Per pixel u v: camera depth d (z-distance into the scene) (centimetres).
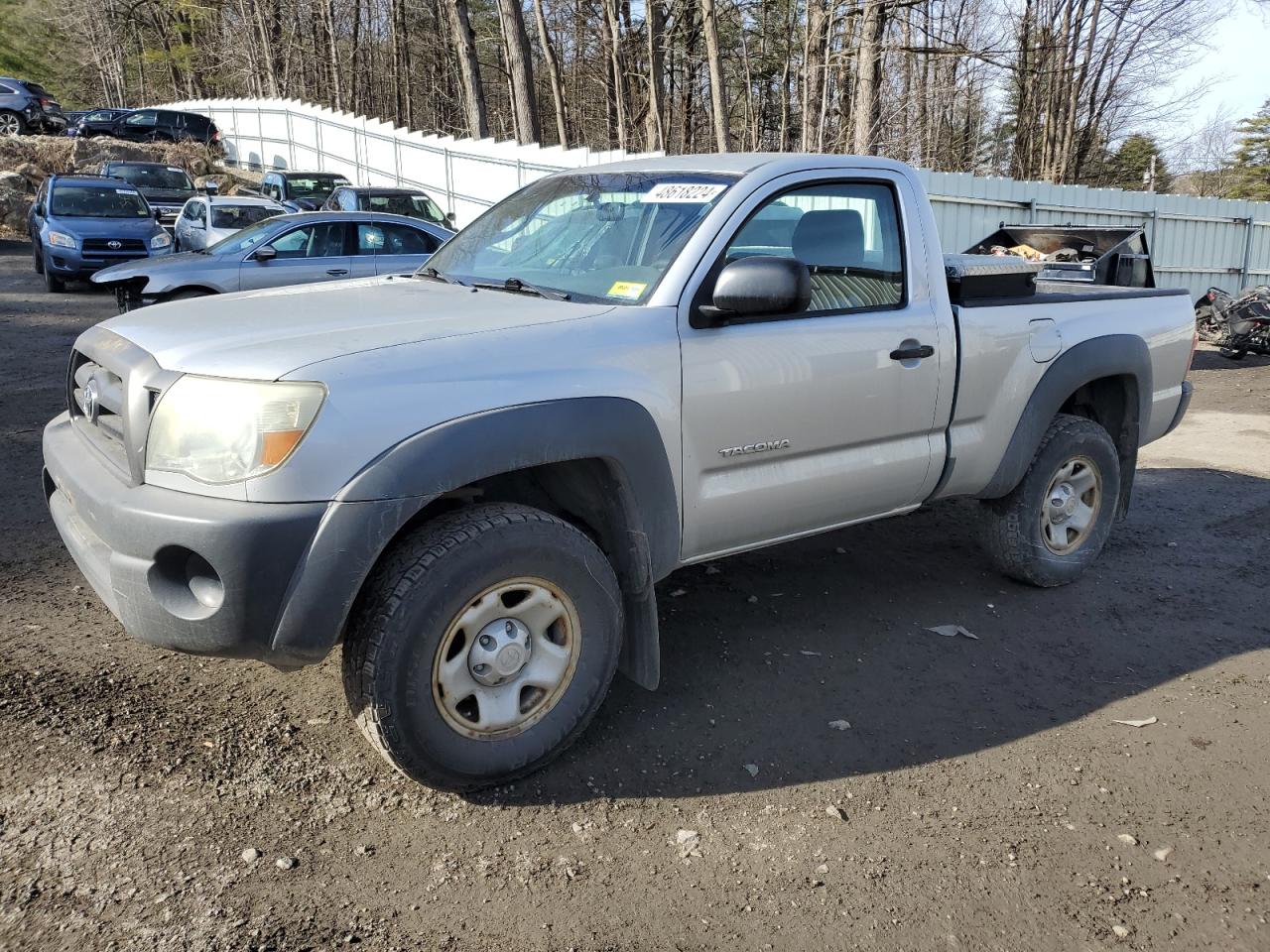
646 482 318
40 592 443
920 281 398
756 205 352
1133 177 3534
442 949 240
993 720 362
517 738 303
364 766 316
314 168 3084
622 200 381
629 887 266
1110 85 2984
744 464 352
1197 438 862
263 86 4538
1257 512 631
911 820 299
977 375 416
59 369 980
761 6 2595
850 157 388
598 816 296
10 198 2456
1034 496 461
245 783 303
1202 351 1406
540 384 294
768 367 346
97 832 276
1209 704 378
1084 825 299
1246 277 1839
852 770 326
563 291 356
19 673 363
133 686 359
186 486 269
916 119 2036
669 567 336
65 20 5034
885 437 392
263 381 267
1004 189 1486
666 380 322
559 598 306
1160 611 468
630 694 370
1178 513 628
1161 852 287
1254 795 317
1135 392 497
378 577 280
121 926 241
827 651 412
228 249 1154
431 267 425
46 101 3053
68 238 1561
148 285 1098
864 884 270
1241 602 481
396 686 275
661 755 330
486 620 292
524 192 445
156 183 2172
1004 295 446
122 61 5328
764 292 312
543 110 4094
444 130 4028
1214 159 4059
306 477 261
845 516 396
